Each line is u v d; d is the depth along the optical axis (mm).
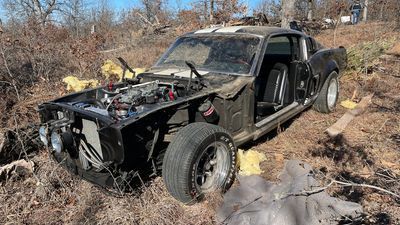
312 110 5789
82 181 3580
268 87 4898
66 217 3127
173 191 3072
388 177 3516
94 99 3545
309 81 4887
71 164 3395
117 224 2982
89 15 21844
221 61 4148
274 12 22031
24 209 3246
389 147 4320
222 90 3529
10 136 4109
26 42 7875
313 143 4578
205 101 3412
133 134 2959
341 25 20156
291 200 2885
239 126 3846
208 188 3301
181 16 17703
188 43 4633
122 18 22328
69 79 5578
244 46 4227
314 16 23234
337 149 4355
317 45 5590
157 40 15516
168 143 3402
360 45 8891
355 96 6492
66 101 3570
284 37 4781
